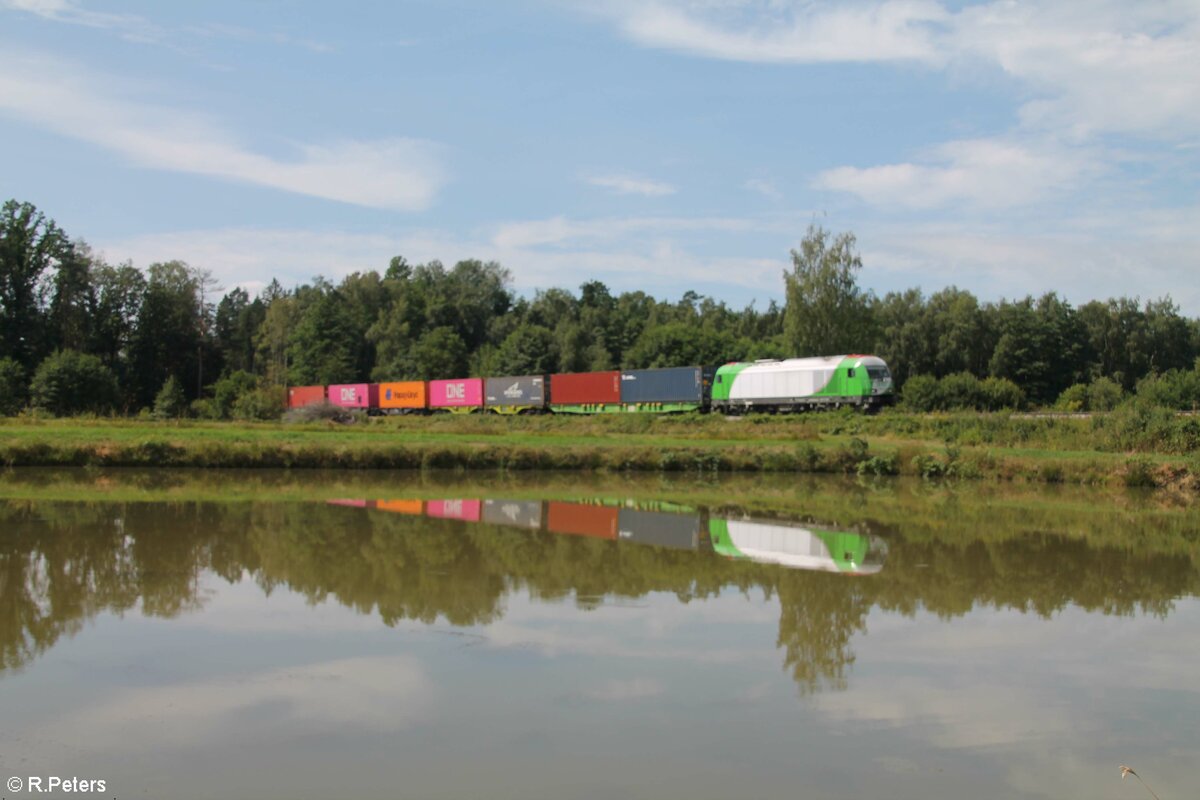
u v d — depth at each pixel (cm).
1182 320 9019
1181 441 4031
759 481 3731
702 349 9194
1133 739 983
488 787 839
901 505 2936
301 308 12225
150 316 9781
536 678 1134
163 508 2511
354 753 909
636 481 3659
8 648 1230
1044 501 3088
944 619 1474
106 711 1010
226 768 873
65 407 7181
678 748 932
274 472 3625
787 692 1105
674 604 1529
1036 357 8306
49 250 8756
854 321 7712
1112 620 1480
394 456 3881
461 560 1855
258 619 1380
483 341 12050
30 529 2133
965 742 966
